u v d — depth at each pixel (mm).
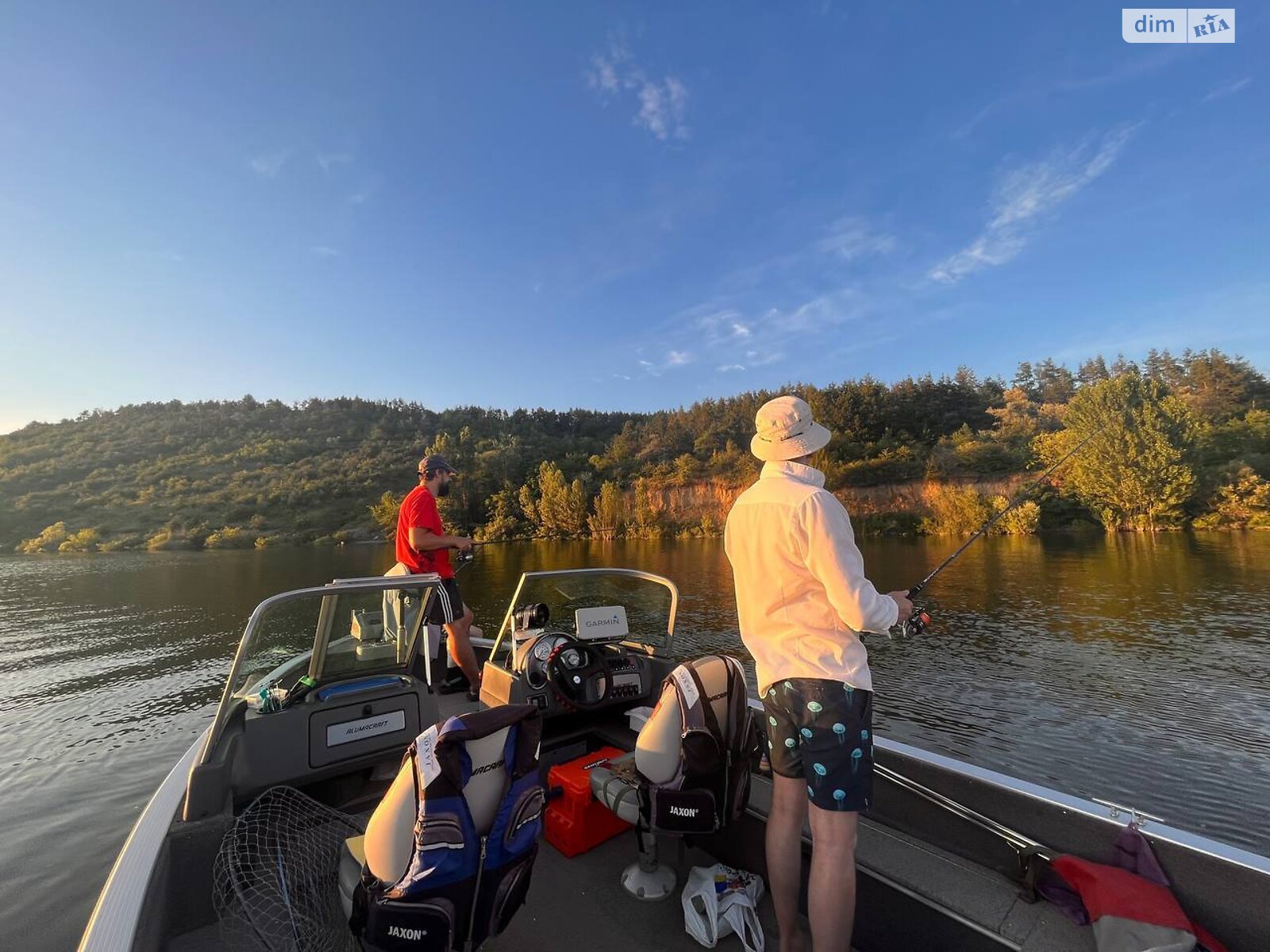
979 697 20188
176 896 2014
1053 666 23812
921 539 62219
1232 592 35844
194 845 2061
